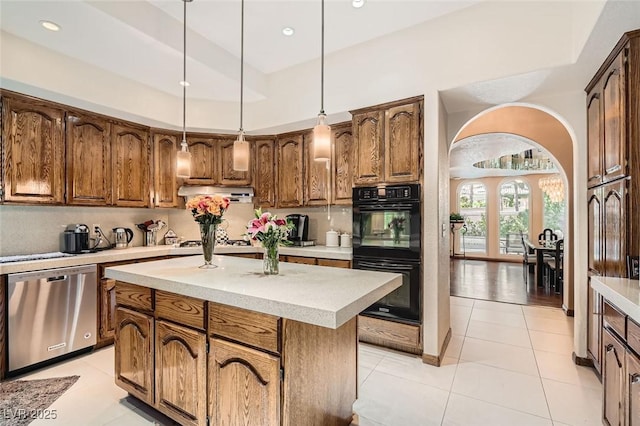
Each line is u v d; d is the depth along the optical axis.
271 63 3.64
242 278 1.91
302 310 1.36
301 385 1.55
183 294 1.78
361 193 3.17
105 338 3.03
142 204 3.74
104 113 3.32
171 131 3.98
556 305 4.55
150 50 2.78
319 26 2.93
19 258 2.74
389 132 3.04
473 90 2.80
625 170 1.97
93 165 3.29
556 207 9.07
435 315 2.76
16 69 2.53
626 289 1.63
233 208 4.47
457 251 10.34
